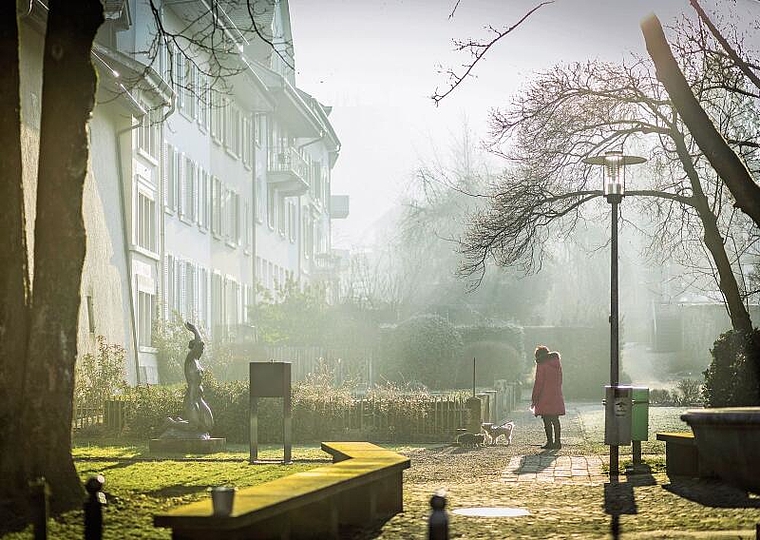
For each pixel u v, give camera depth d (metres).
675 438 16.48
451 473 17.94
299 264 63.16
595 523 11.88
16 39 12.07
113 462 18.78
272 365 19.38
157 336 36.88
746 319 23.17
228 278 47.09
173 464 18.39
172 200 38.81
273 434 25.20
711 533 11.02
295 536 10.88
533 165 27.75
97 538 7.48
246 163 50.44
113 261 32.69
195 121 41.78
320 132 63.03
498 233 28.56
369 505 12.11
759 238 29.02
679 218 29.34
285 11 54.12
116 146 33.59
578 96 26.41
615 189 17.50
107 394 25.50
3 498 11.48
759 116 26.17
